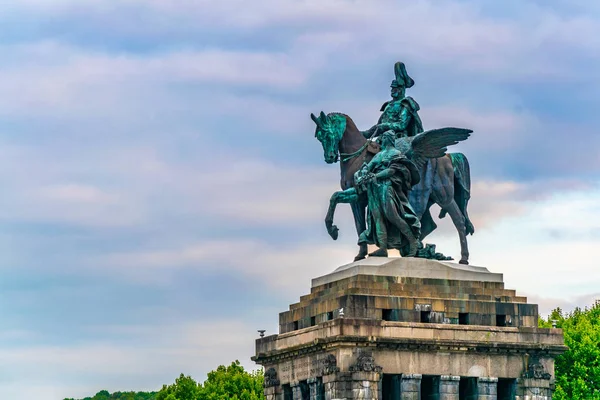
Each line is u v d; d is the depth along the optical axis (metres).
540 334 163.00
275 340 169.12
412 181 166.38
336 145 170.75
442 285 162.25
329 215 168.88
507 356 162.00
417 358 158.88
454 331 160.12
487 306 162.38
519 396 161.88
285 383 167.75
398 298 159.75
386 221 165.50
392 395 159.00
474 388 160.75
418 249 166.50
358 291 159.38
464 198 172.88
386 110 172.88
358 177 166.88
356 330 156.75
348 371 156.50
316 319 163.25
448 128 166.12
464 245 170.88
